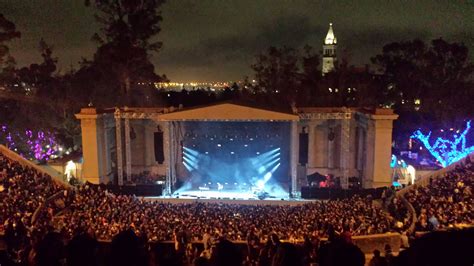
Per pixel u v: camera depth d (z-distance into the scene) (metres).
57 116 65.50
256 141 55.81
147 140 56.81
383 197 40.81
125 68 68.19
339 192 45.00
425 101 60.84
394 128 61.09
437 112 59.75
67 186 42.00
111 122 54.06
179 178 56.19
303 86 71.75
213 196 50.66
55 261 5.47
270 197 48.91
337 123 54.47
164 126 53.69
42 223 28.61
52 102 63.53
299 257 5.84
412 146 61.00
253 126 55.78
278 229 26.23
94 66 67.69
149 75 69.94
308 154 55.47
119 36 68.38
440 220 27.53
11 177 39.59
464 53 60.38
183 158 56.41
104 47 67.31
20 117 59.00
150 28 69.94
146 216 30.20
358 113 52.88
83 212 32.66
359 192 44.19
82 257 5.23
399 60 64.56
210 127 56.19
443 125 58.44
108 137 53.59
